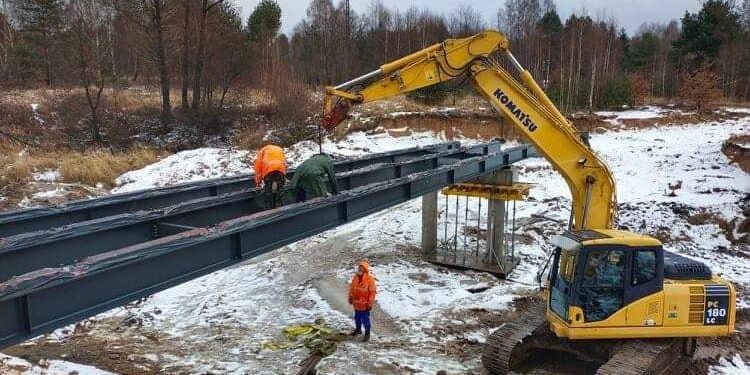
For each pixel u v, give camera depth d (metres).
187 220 9.41
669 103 44.00
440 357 11.05
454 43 11.66
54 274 5.53
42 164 24.72
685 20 54.78
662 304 9.72
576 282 9.63
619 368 8.89
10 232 8.64
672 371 10.23
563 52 50.31
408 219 22.00
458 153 16.72
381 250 18.41
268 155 10.45
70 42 33.56
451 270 16.73
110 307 6.33
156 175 25.30
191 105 36.44
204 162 27.30
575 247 9.70
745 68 49.59
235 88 37.59
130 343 11.53
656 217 20.14
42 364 9.84
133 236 8.48
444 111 36.38
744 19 54.16
